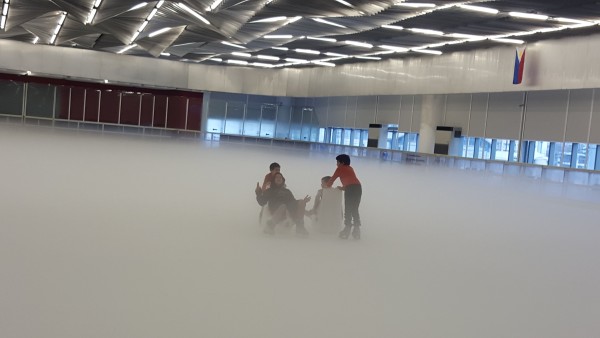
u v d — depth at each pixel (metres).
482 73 38.72
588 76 30.98
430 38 35.78
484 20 29.03
